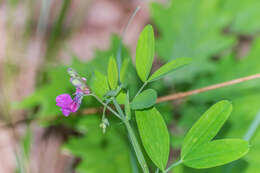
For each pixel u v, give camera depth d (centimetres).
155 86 88
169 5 99
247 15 104
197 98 89
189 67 93
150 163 81
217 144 65
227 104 66
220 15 96
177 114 90
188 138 66
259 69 89
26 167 87
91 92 67
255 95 86
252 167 79
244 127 83
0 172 94
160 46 95
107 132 83
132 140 66
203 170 80
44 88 86
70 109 67
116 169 82
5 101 101
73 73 67
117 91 66
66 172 96
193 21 97
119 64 72
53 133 101
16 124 99
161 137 66
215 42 95
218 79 91
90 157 82
